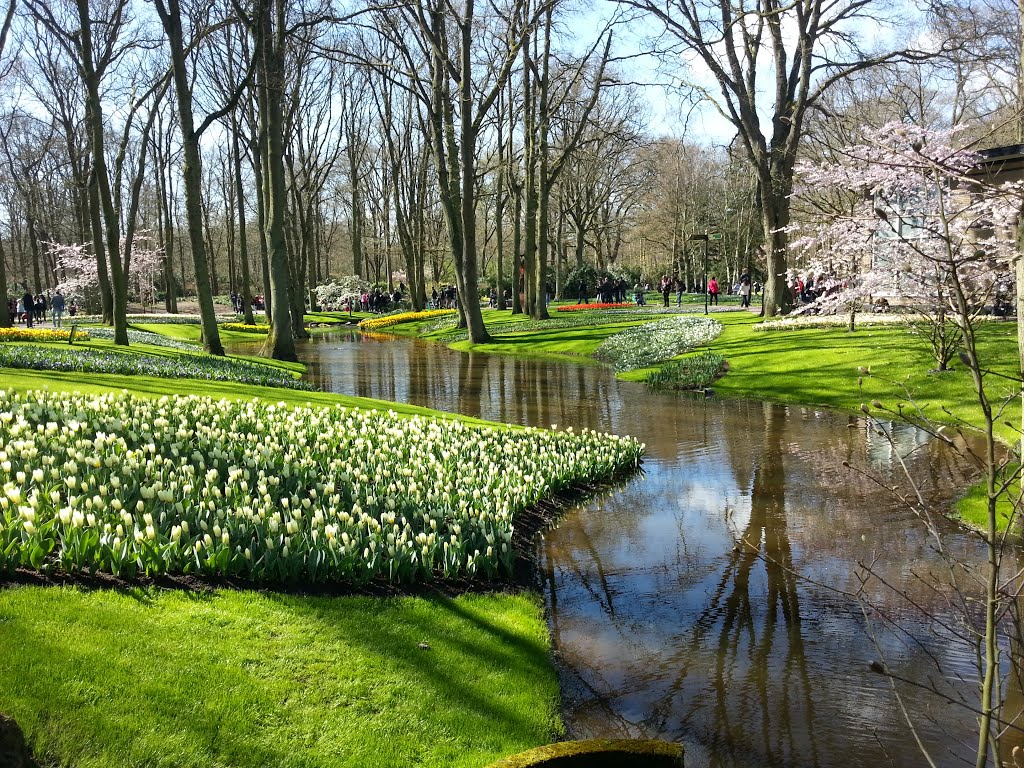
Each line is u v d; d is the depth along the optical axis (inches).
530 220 1467.8
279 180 908.0
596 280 2228.1
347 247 3447.3
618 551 288.5
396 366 901.2
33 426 316.5
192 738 141.0
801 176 635.5
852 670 201.2
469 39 1015.0
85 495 227.3
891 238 398.0
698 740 170.9
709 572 267.1
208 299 869.2
